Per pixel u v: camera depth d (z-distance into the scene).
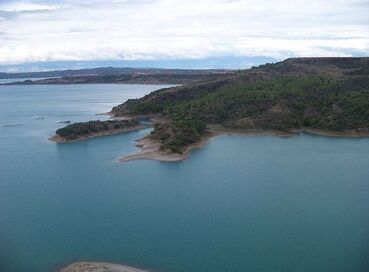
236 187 90.19
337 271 56.72
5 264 60.00
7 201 84.38
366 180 94.12
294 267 57.91
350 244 64.00
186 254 61.94
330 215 74.69
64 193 88.44
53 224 72.94
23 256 62.19
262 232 68.44
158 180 96.12
